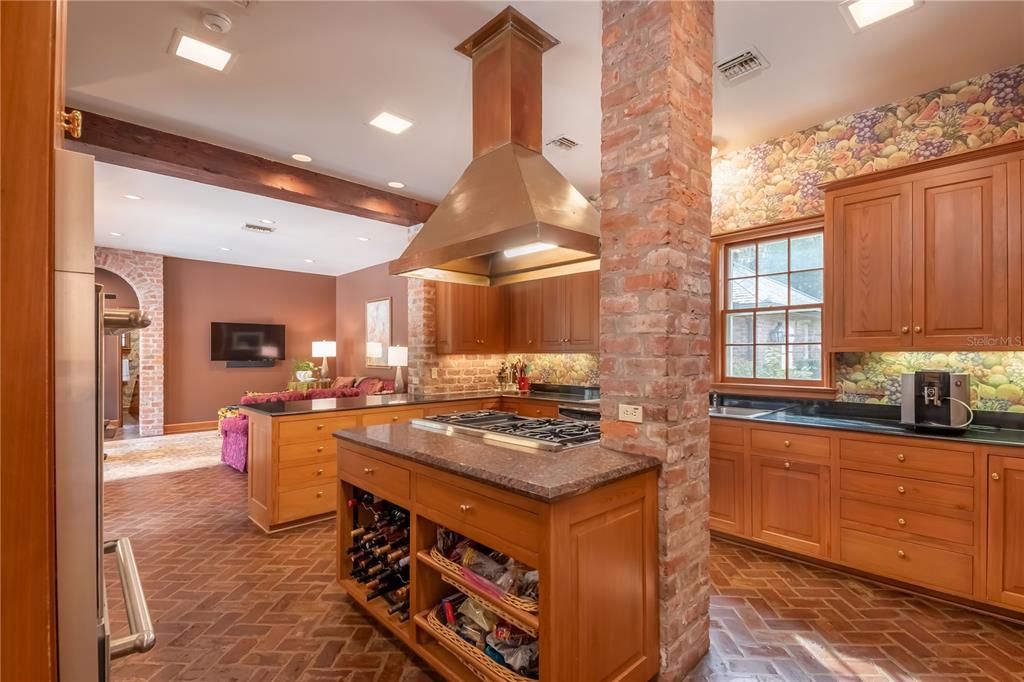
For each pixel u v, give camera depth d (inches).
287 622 89.6
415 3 81.4
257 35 88.3
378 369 312.0
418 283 196.1
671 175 69.1
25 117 20.2
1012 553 85.9
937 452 93.5
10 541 20.1
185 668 76.2
